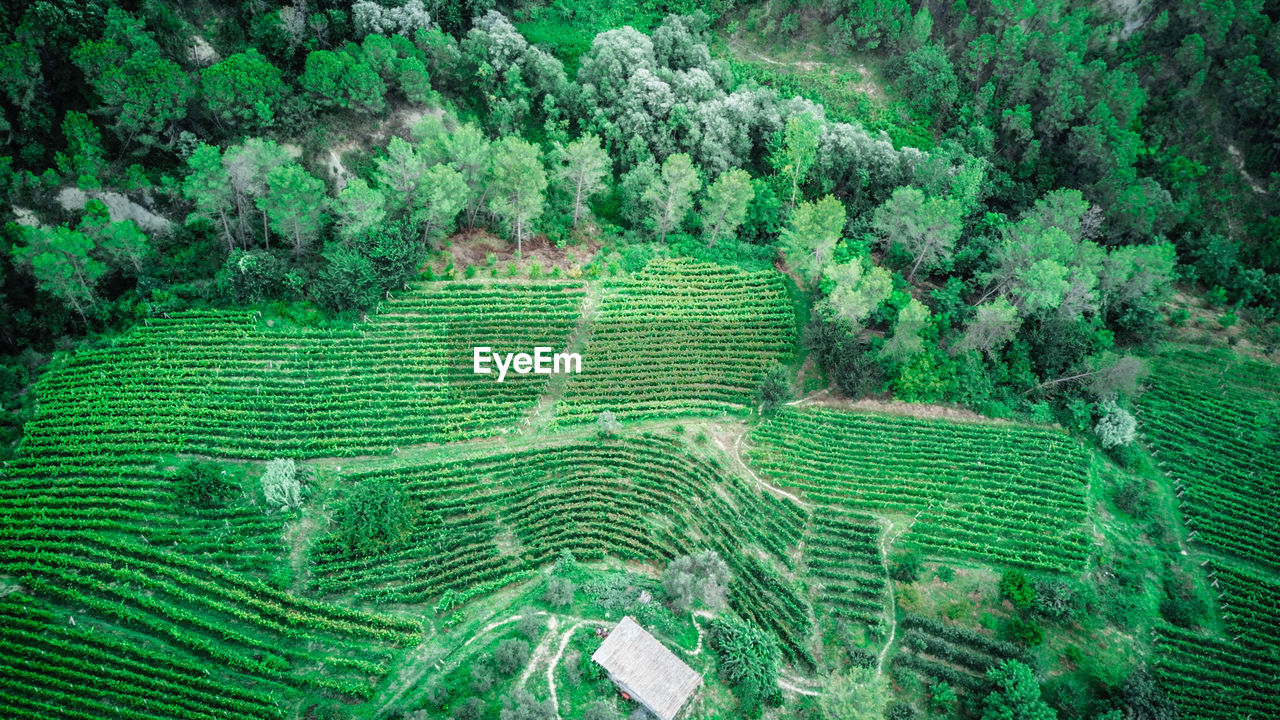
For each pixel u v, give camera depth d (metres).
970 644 63.91
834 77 115.88
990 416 83.69
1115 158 103.62
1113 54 116.06
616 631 56.53
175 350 74.75
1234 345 96.88
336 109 89.19
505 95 100.38
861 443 79.19
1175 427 86.50
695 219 98.50
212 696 51.59
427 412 75.44
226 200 78.38
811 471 76.25
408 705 52.53
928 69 111.94
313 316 79.69
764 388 79.25
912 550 70.44
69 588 56.19
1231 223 107.94
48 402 69.75
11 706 49.59
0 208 74.81
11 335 74.75
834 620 65.12
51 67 79.06
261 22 88.06
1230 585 72.12
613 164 103.38
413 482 68.56
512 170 84.62
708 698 56.09
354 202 79.56
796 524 72.06
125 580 57.34
